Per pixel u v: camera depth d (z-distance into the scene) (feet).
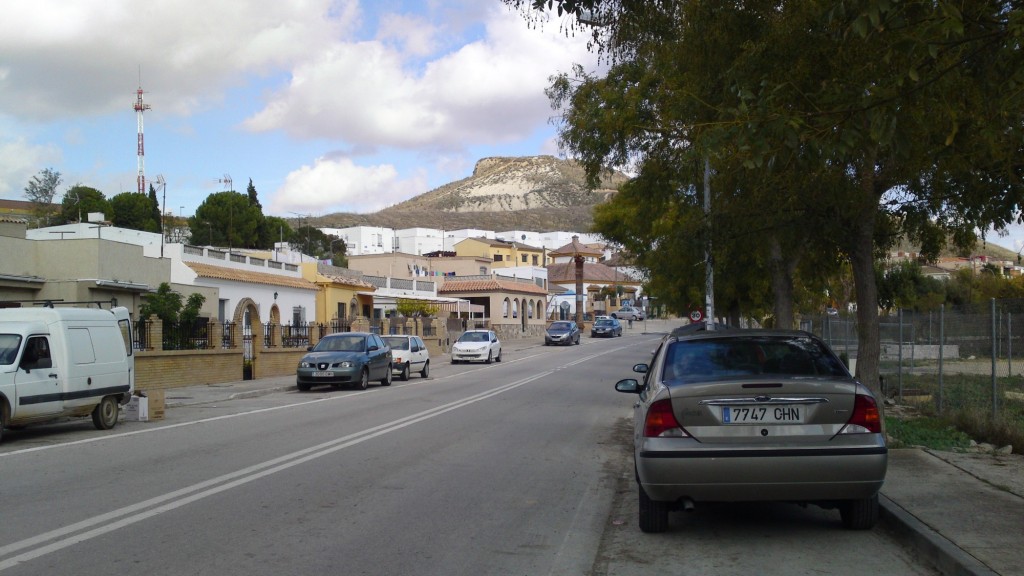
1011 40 21.76
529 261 362.12
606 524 25.72
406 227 488.85
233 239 237.04
